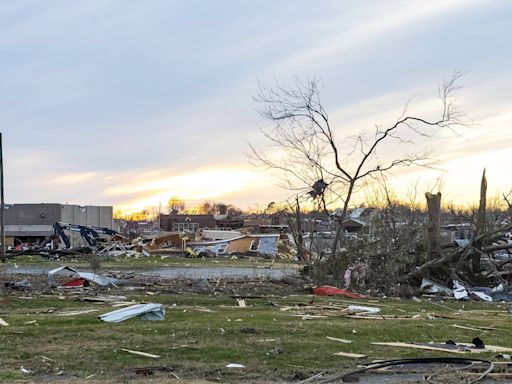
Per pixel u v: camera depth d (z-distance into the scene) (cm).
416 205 3681
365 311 1750
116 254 4719
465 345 1164
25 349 1019
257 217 9831
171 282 2370
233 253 5191
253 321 1422
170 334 1185
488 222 3017
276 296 2130
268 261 4128
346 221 3438
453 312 1902
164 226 11562
